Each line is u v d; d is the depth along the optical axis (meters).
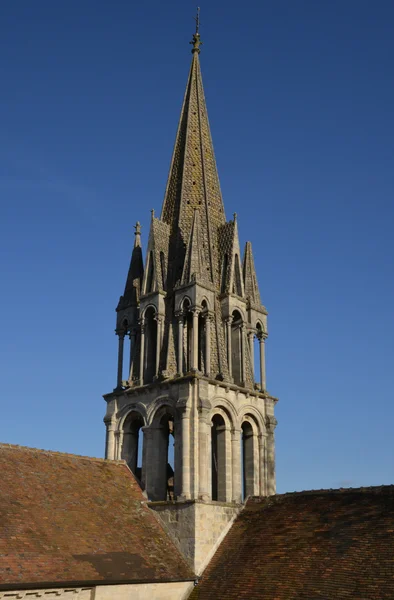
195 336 48.81
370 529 37.41
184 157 58.09
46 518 37.91
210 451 46.56
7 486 38.75
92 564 36.12
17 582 31.73
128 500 44.66
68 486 42.16
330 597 33.81
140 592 37.50
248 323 54.09
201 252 52.19
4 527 35.19
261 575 38.16
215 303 52.59
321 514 41.19
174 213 56.78
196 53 62.88
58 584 33.16
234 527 44.59
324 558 36.94
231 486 47.53
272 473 50.75
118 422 51.47
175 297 51.25
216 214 57.50
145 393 49.97
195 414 46.22
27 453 42.81
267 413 52.09
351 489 42.28
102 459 47.25
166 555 41.22
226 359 51.16
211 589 39.38
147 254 54.28
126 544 39.91
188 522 42.75
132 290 55.78
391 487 40.31
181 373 48.31
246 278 55.78
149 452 48.00
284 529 41.56
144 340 52.44
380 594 32.44
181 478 44.56
